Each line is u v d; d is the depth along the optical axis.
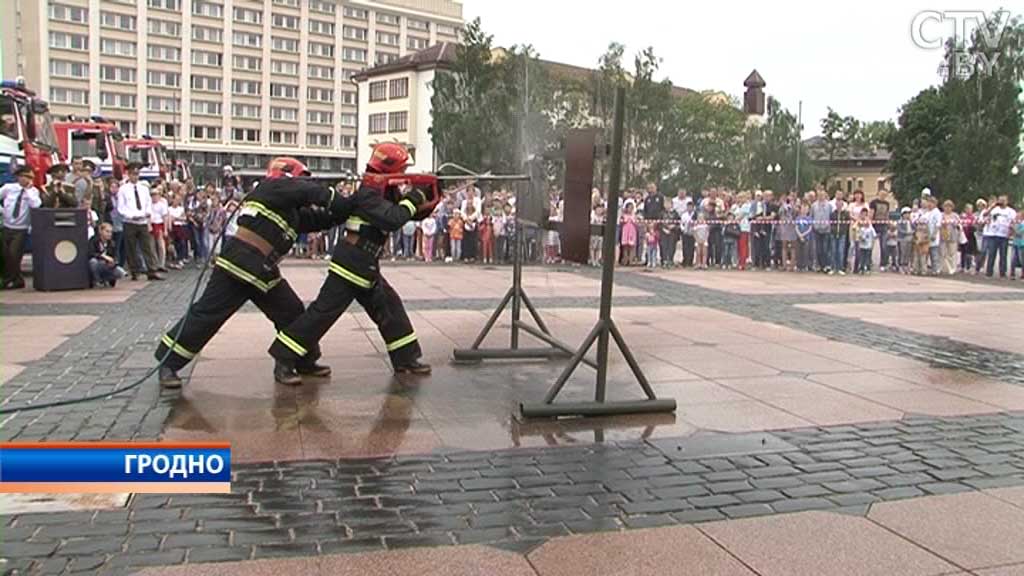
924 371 7.43
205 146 89.31
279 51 93.81
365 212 6.23
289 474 4.48
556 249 18.31
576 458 4.85
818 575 3.44
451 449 4.97
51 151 16.59
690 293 13.13
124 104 84.44
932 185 52.09
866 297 13.17
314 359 6.68
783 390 6.60
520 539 3.72
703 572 3.45
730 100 64.31
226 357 7.37
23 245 12.35
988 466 4.85
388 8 101.69
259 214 6.14
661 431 5.42
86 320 9.35
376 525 3.84
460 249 18.53
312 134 96.75
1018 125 46.12
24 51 78.81
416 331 8.98
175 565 3.38
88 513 3.90
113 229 14.71
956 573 3.48
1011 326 10.23
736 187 49.06
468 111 44.31
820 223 17.48
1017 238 17.45
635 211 18.91
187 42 87.44
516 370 7.12
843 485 4.49
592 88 43.94
